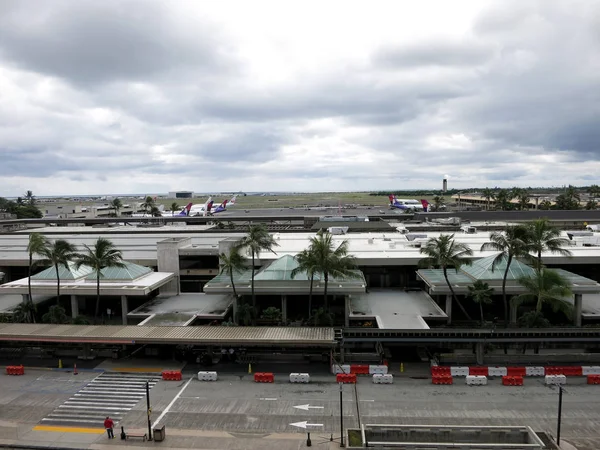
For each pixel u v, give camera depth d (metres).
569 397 44.16
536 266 57.25
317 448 35.94
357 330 52.44
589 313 61.97
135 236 101.31
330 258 57.47
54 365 53.50
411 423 39.56
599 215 133.12
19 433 38.88
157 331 52.88
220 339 49.81
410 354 55.50
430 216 137.50
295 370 51.44
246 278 64.00
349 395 45.09
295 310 68.44
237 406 43.12
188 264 78.31
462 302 68.31
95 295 67.94
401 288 74.06
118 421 40.75
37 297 75.06
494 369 48.81
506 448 33.97
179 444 36.84
